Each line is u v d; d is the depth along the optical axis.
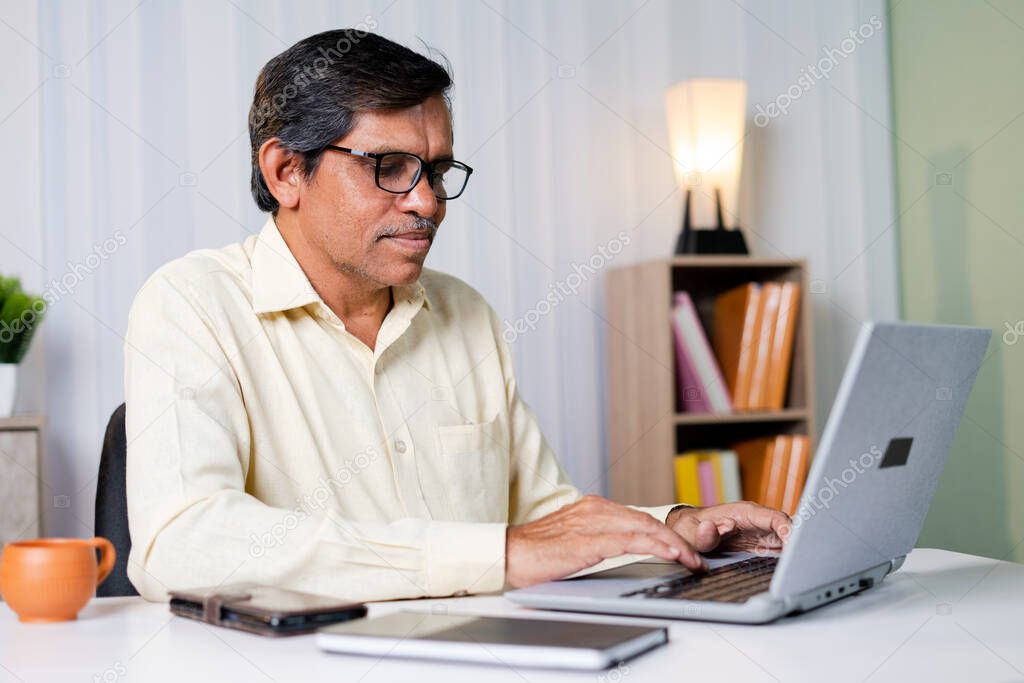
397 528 1.02
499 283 2.92
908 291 3.25
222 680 0.72
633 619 0.89
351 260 1.34
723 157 2.86
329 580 1.00
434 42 2.87
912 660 0.74
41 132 2.58
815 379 3.24
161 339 1.24
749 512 1.18
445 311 1.57
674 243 3.07
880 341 0.79
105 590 1.30
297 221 1.39
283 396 1.33
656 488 2.76
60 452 2.58
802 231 3.23
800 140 3.23
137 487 1.13
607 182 3.03
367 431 1.39
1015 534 2.75
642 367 2.82
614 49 3.04
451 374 1.52
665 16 3.09
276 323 1.37
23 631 0.90
